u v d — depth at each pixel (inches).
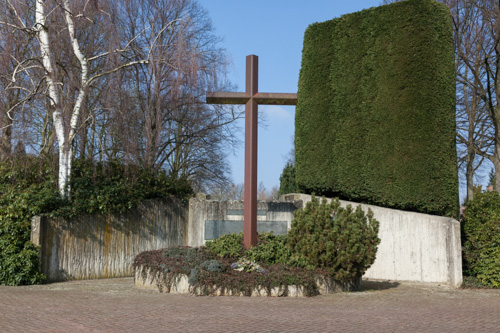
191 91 658.8
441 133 573.9
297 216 476.7
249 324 300.2
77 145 673.0
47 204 542.9
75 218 560.4
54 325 288.5
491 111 778.8
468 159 954.7
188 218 698.2
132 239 623.2
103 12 604.4
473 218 551.2
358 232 451.8
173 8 759.7
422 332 282.5
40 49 615.5
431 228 554.6
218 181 1064.2
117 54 609.0
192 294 430.0
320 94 668.1
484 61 802.2
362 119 625.6
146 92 719.7
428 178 570.9
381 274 590.9
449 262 534.6
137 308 354.0
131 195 619.2
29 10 655.1
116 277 599.2
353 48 644.1
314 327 293.6
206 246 506.0
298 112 689.0
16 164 606.2
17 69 604.4
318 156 660.1
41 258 521.3
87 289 466.6
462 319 327.9
